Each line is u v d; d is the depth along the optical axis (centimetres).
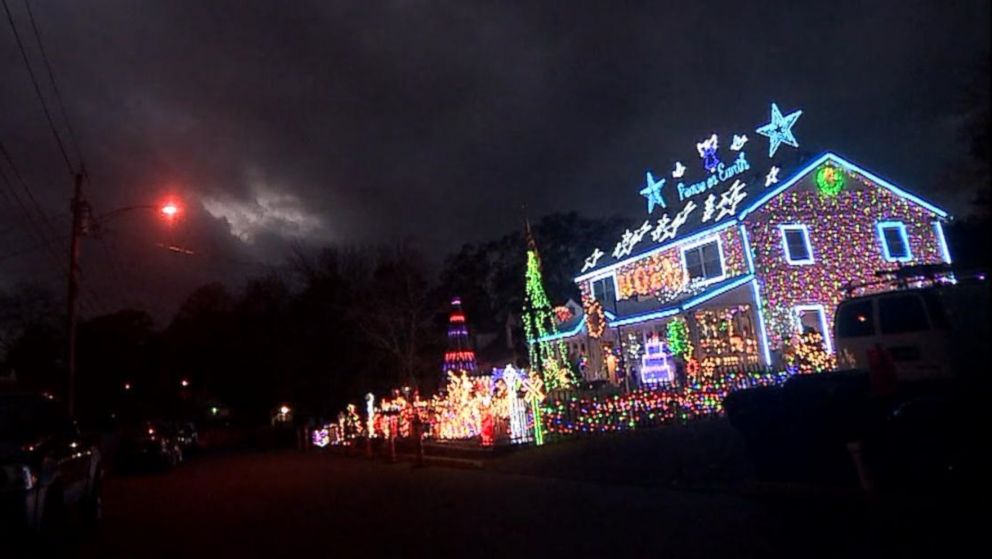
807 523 829
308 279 4444
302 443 3894
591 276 3544
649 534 867
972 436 870
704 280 2819
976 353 1019
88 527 1294
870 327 1117
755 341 2528
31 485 984
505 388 2002
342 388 4341
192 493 1864
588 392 2150
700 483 1166
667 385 2108
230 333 5562
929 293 1045
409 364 3722
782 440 1070
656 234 3144
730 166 3012
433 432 2356
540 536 920
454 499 1337
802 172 2677
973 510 780
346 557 900
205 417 7244
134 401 5541
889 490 902
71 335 2422
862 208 2770
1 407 1145
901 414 909
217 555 981
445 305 4047
